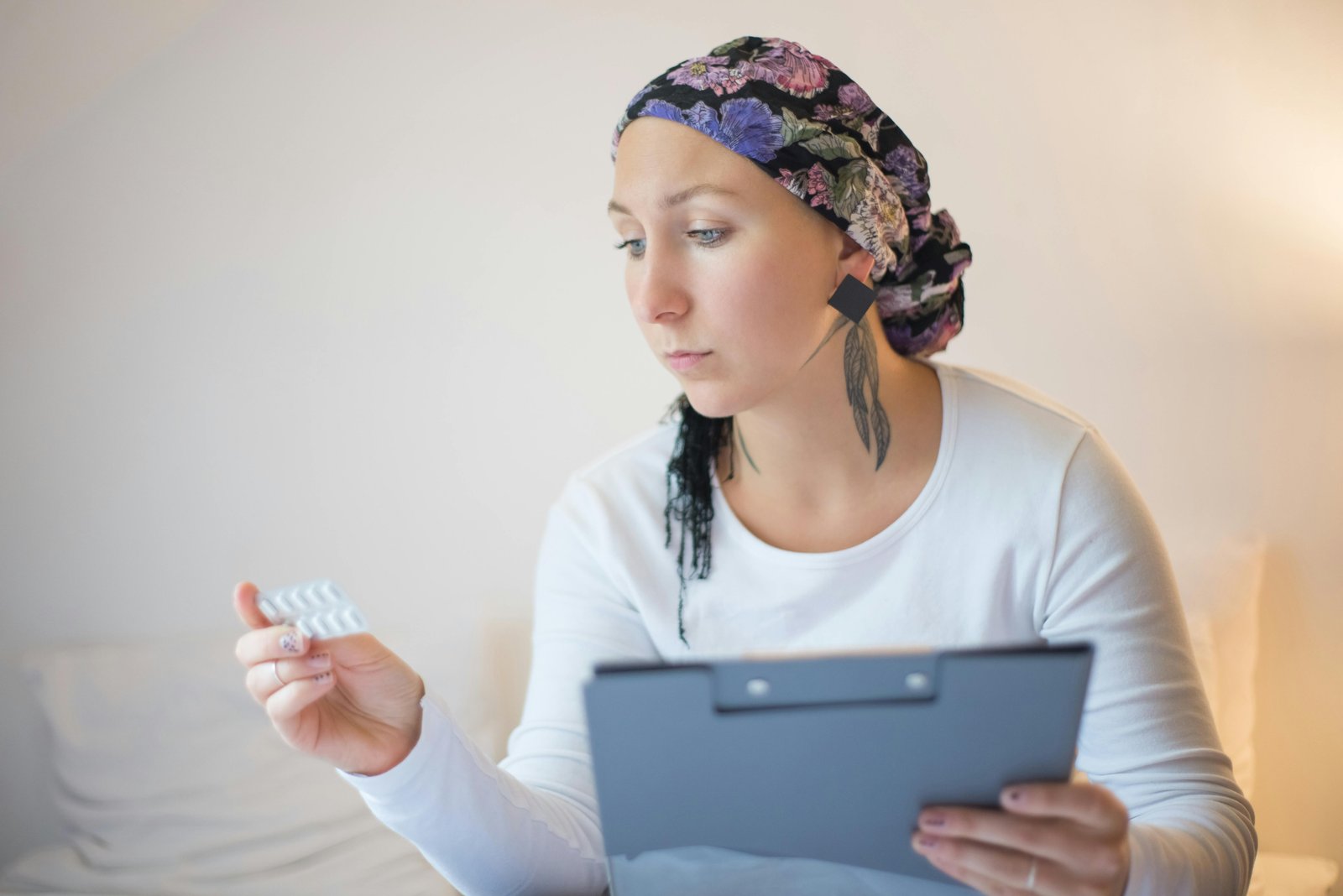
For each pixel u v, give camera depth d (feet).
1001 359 6.44
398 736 2.72
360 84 6.71
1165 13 6.09
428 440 6.91
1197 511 6.32
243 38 6.70
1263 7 6.01
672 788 2.23
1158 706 2.95
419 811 2.73
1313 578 6.23
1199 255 6.20
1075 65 6.18
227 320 6.89
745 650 3.32
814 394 3.05
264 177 6.79
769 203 2.80
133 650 6.63
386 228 6.79
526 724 3.38
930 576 3.16
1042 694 2.09
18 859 7.06
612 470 3.56
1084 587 3.05
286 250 6.83
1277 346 6.18
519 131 6.68
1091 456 3.13
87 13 6.52
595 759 2.21
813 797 2.22
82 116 6.75
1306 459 6.19
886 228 3.01
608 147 6.62
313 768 6.10
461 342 6.84
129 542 7.03
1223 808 2.80
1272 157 6.08
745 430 3.20
